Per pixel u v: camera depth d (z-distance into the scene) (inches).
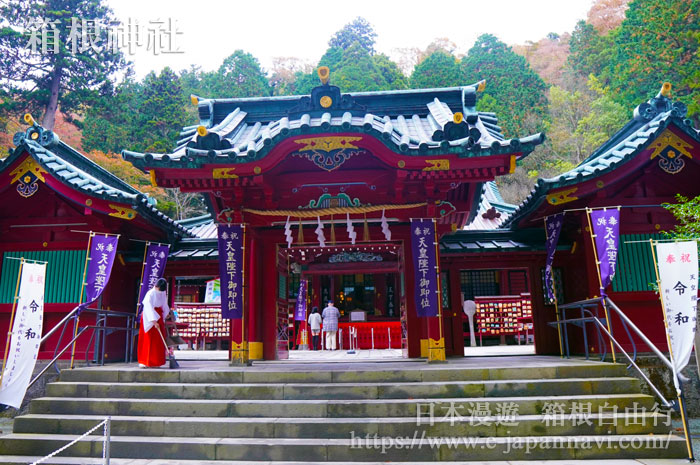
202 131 393.4
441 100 542.9
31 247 484.4
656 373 412.5
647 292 440.1
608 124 1911.9
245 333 415.8
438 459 265.0
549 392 310.2
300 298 915.4
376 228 492.1
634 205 450.0
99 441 283.4
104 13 1609.3
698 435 323.6
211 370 340.5
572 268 521.3
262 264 508.4
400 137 419.5
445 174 407.2
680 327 279.4
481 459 264.7
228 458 270.7
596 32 2539.4
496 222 676.1
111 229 481.7
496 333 901.8
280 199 454.0
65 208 485.1
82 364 443.2
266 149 387.2
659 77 1724.9
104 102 1581.0
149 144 1664.6
